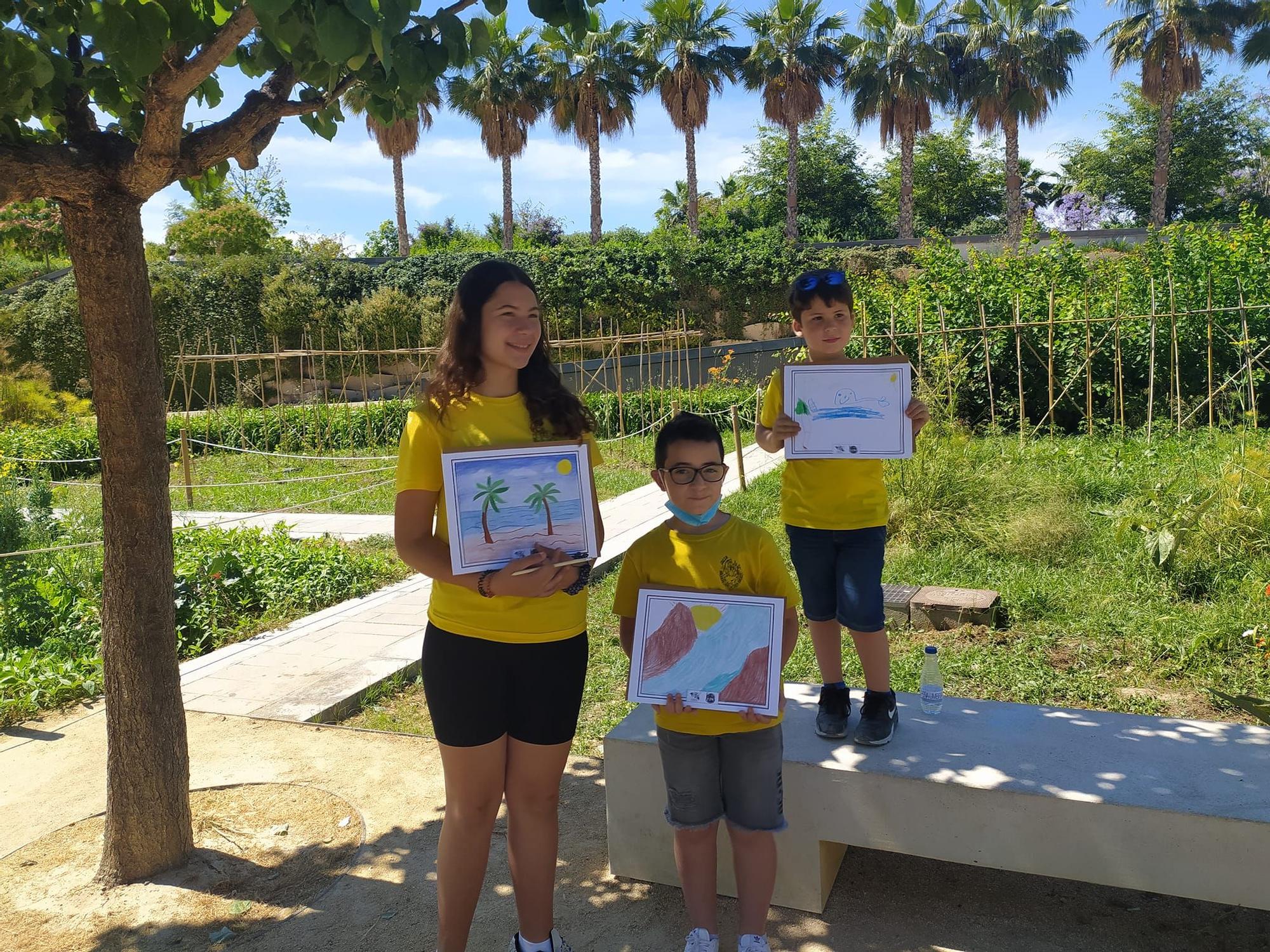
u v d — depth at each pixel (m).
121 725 3.23
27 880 3.34
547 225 52.81
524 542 2.38
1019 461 10.20
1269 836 2.46
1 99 2.62
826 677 3.14
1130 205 45.72
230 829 3.65
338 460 15.53
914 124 35.91
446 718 2.43
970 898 3.04
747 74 35.25
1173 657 5.01
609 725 4.67
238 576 7.46
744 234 35.16
